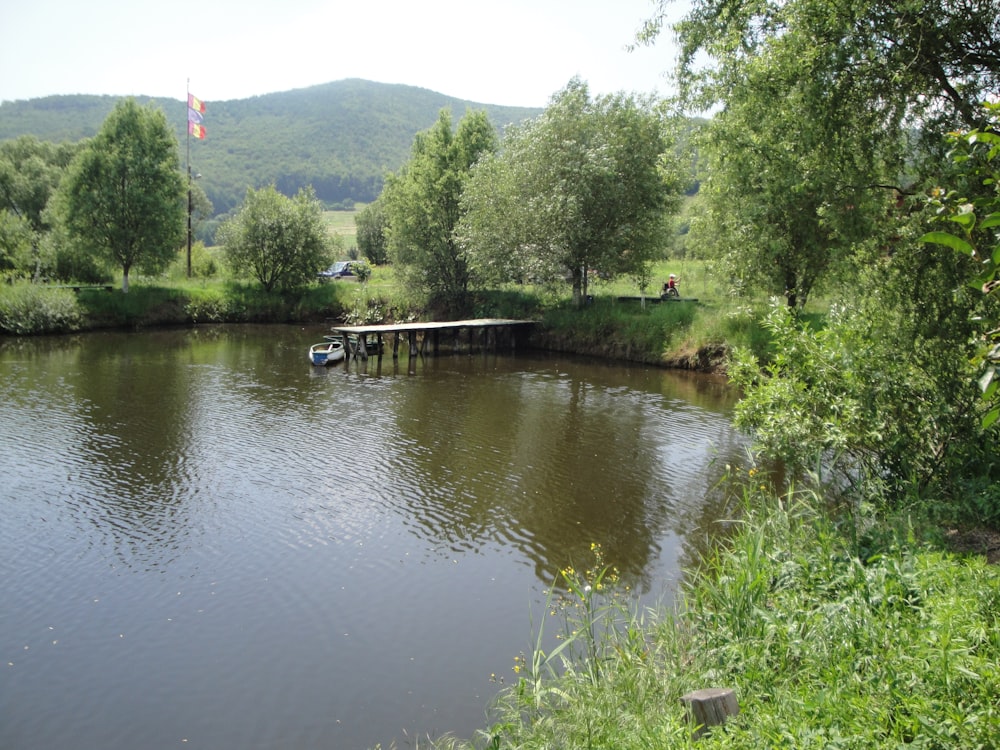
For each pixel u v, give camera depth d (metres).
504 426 18.83
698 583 9.68
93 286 41.47
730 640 6.65
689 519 12.45
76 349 31.03
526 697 6.54
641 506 13.09
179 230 41.41
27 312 34.78
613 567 10.64
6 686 7.94
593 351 31.47
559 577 10.38
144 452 16.11
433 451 16.50
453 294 38.34
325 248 45.03
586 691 6.39
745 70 12.76
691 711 5.01
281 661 8.39
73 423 18.34
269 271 44.88
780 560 8.02
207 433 17.77
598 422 19.28
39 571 10.54
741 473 14.63
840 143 11.88
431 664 8.27
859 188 11.86
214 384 23.94
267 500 13.37
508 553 11.20
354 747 6.96
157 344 33.34
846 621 5.76
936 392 9.42
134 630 9.05
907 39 10.88
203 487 14.01
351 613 9.42
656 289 39.03
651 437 17.73
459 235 36.38
